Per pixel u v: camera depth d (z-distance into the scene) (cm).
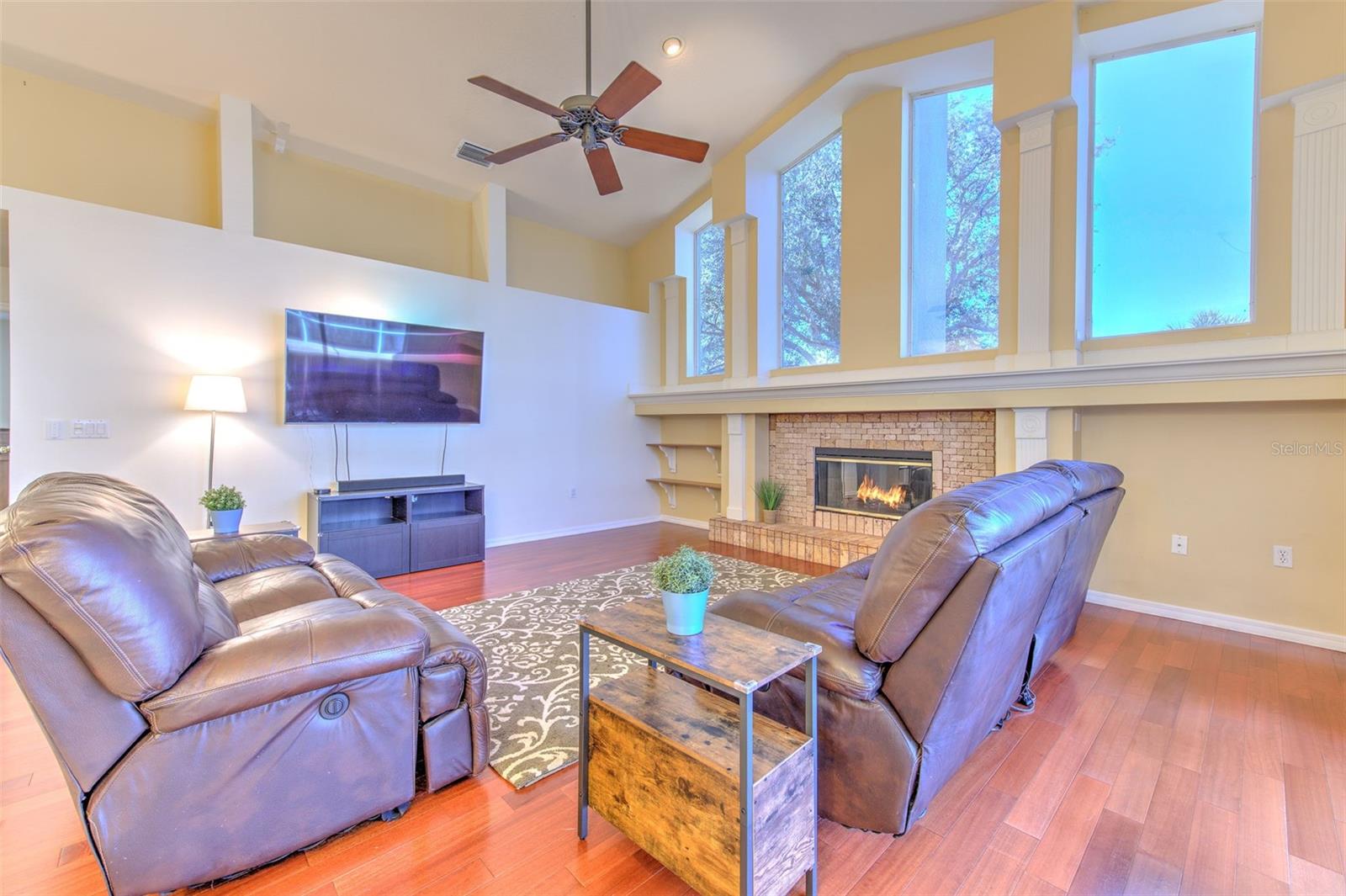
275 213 432
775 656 125
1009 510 137
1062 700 225
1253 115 303
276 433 391
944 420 416
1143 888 133
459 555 445
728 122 473
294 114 399
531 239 595
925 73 397
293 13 319
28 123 344
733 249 536
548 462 554
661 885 135
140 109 379
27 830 152
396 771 155
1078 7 328
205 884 133
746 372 529
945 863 142
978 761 184
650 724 135
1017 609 143
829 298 496
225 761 129
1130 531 336
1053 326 344
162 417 348
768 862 116
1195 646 280
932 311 424
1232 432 302
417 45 351
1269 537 293
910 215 434
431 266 514
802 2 339
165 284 348
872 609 137
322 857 144
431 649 168
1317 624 280
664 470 660
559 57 370
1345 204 268
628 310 625
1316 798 164
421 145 446
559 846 148
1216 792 168
